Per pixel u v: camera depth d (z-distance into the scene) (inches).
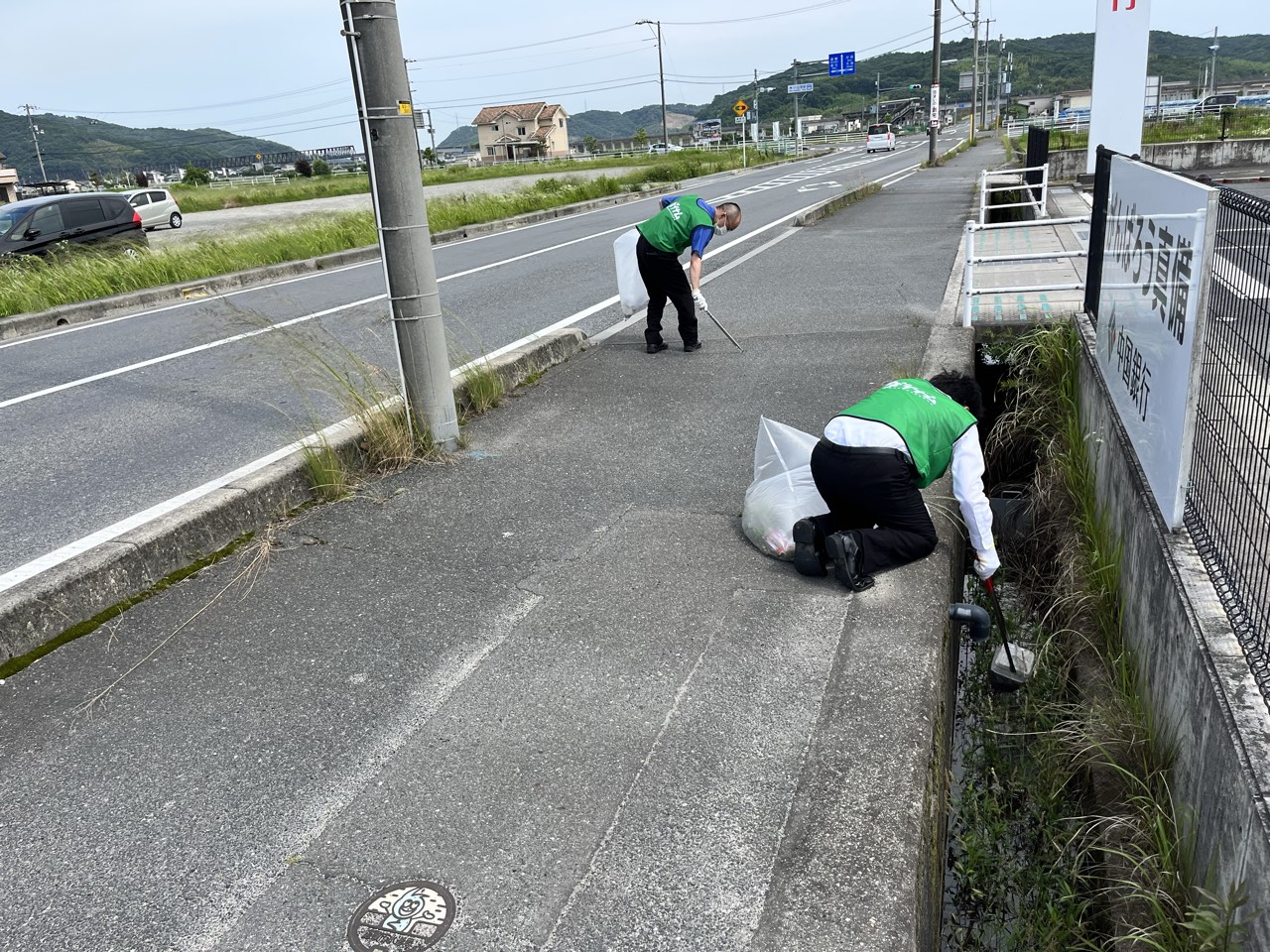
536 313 360.5
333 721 111.2
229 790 100.2
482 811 95.3
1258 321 92.3
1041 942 106.6
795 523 139.0
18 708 115.6
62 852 92.4
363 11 175.0
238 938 81.7
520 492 178.5
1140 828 106.1
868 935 77.9
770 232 568.1
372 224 677.9
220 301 444.8
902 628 123.7
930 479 136.5
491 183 1411.2
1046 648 156.4
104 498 186.9
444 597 139.3
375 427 192.4
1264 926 72.2
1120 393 159.9
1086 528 169.3
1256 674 87.5
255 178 2519.7
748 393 234.1
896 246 471.8
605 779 98.9
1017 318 267.6
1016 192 605.6
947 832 123.0
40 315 419.2
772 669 116.6
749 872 85.5
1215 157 845.2
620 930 80.3
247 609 137.4
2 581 149.3
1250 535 93.6
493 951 79.0
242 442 218.8
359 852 90.8
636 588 139.6
